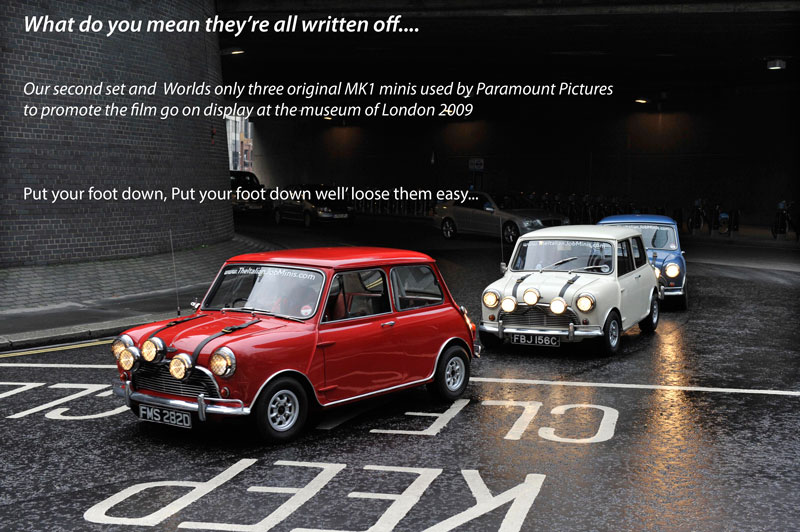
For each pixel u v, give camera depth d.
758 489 5.32
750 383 8.50
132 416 7.22
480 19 21.69
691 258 22.44
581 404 7.62
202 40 20.66
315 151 50.31
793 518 4.82
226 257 19.44
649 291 11.55
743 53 26.44
